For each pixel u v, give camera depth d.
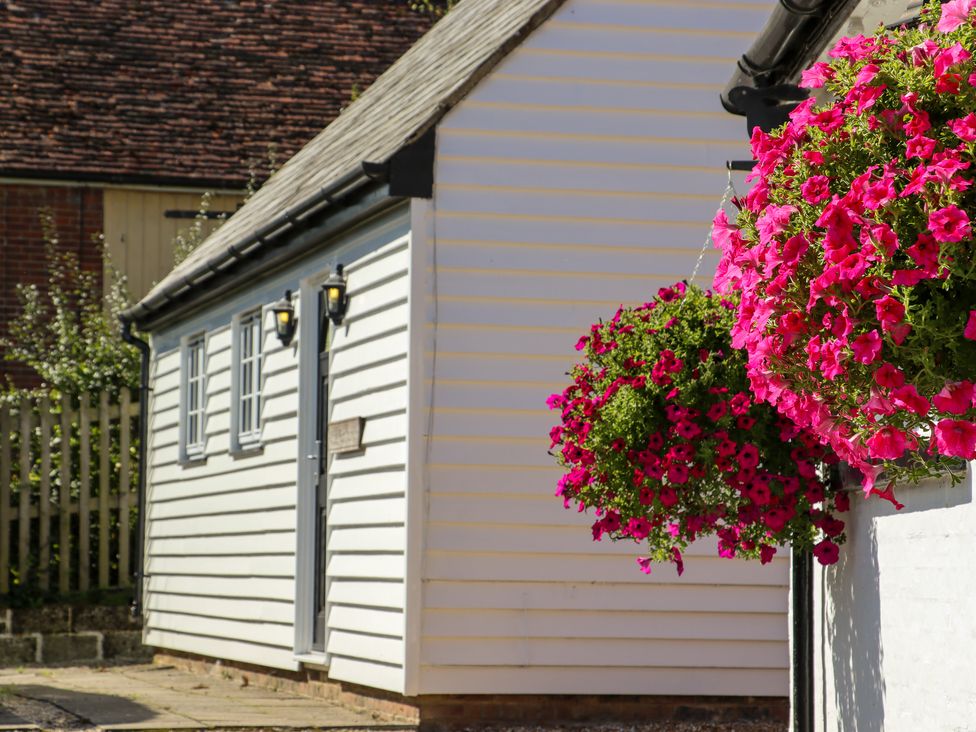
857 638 6.94
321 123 21.66
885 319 4.29
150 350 17.08
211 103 21.50
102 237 20.42
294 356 12.81
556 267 10.85
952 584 5.94
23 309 20.27
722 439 6.96
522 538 10.63
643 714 10.71
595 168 10.98
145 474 16.77
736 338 5.17
